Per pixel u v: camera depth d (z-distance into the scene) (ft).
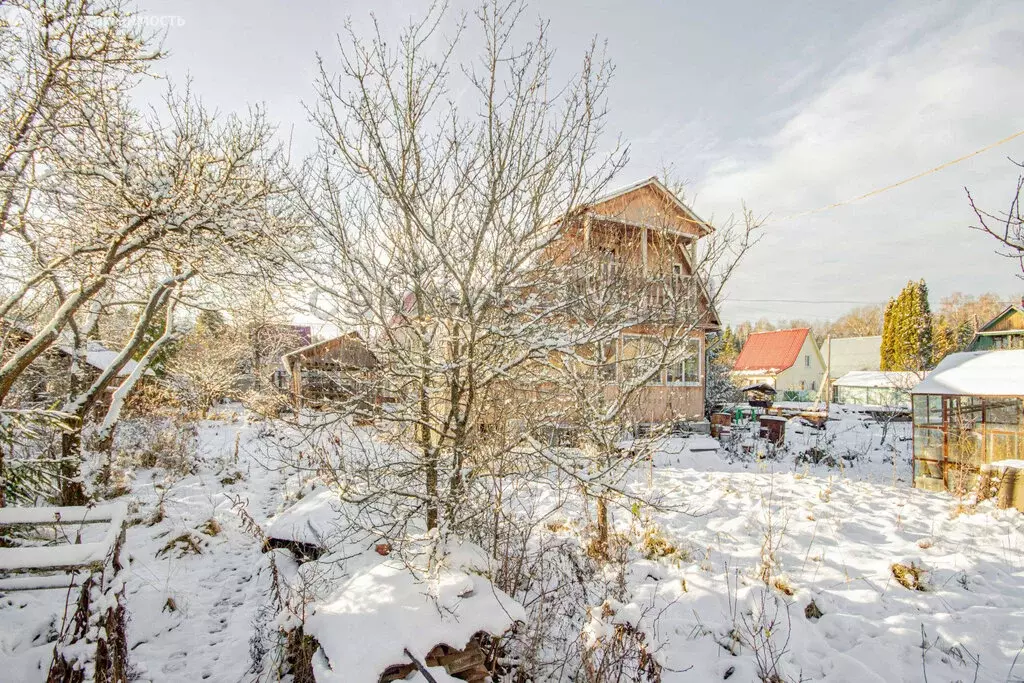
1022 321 82.74
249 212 21.72
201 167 22.45
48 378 39.60
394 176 12.98
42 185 19.93
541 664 12.96
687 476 35.42
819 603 17.97
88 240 22.35
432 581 12.73
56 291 25.21
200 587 19.81
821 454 43.27
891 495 30.94
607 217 16.67
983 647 15.34
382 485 14.29
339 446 16.21
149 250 23.17
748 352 162.81
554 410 17.30
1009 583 19.33
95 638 11.39
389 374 14.56
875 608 17.76
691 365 52.06
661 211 20.06
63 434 23.89
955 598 18.20
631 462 17.97
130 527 25.48
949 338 128.26
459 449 14.65
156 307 26.66
